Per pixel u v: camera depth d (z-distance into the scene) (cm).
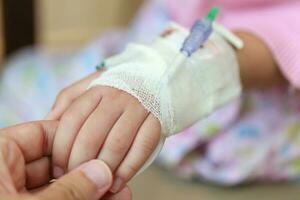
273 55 38
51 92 51
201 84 31
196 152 47
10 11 59
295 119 46
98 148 27
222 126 46
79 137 27
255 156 45
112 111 28
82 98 28
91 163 26
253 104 46
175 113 29
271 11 43
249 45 38
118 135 27
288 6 44
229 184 46
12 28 60
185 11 49
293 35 39
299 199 45
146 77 29
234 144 45
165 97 29
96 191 26
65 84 51
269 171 46
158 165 48
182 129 30
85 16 84
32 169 28
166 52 31
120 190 28
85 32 85
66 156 27
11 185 25
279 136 46
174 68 30
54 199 24
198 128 46
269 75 39
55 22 82
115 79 29
